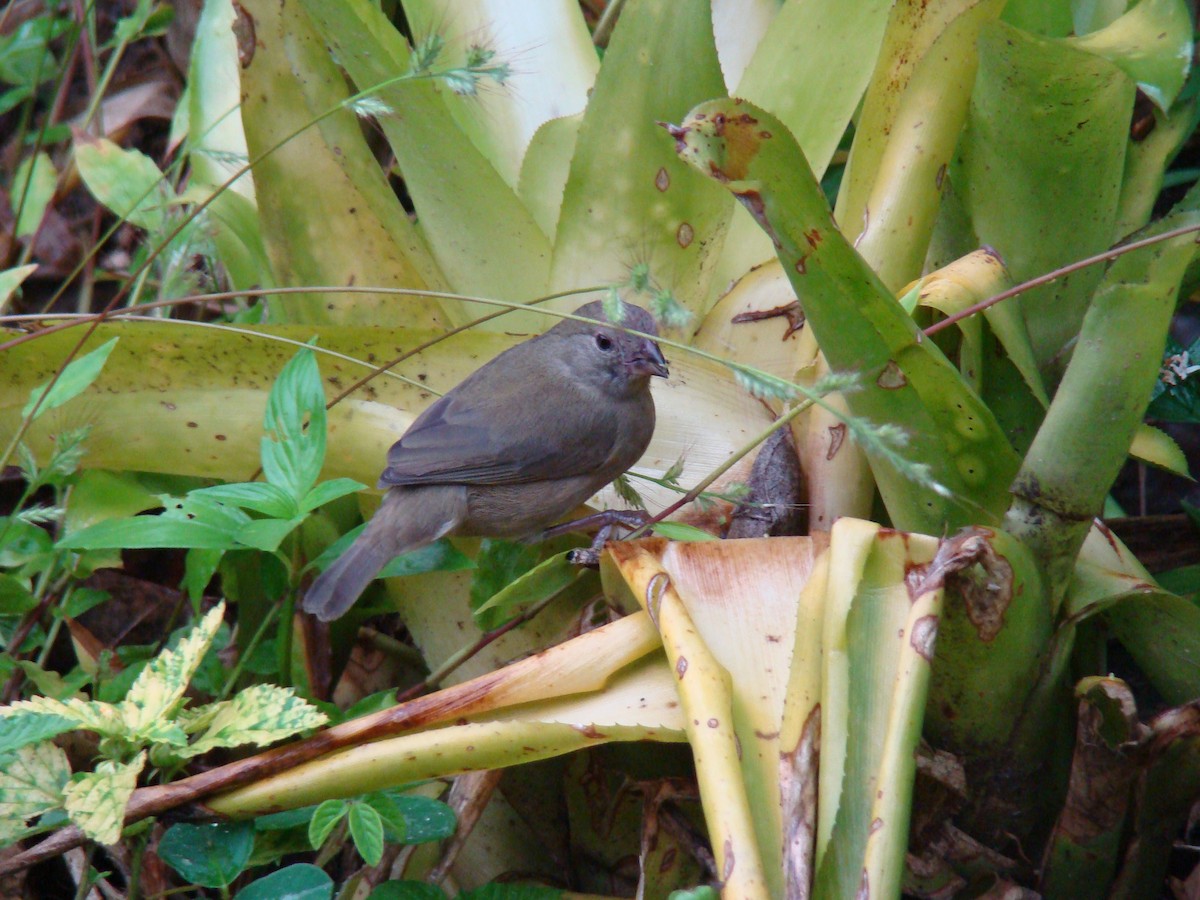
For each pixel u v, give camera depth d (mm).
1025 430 5434
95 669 5844
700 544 4523
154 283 7746
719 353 5953
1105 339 4160
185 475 6070
